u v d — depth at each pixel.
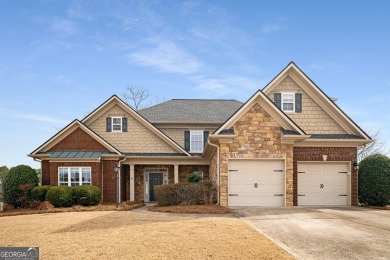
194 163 25.12
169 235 10.72
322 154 19.67
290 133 18.08
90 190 20.95
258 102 18.44
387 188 18.88
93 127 25.16
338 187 19.75
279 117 18.38
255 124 18.39
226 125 18.16
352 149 19.80
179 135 26.27
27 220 14.61
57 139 23.33
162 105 29.00
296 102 20.77
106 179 23.27
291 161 18.39
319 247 9.47
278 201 18.38
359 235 10.89
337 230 11.65
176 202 19.09
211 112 27.72
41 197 20.88
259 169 18.45
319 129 20.66
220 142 18.27
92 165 22.34
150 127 25.12
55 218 14.96
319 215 14.72
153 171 26.25
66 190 20.44
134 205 20.62
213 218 14.02
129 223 13.07
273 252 8.87
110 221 13.66
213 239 10.16
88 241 10.12
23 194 21.64
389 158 19.84
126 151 25.00
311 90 20.83
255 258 8.42
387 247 9.47
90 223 13.27
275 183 18.44
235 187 18.31
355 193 19.61
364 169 19.77
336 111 20.61
